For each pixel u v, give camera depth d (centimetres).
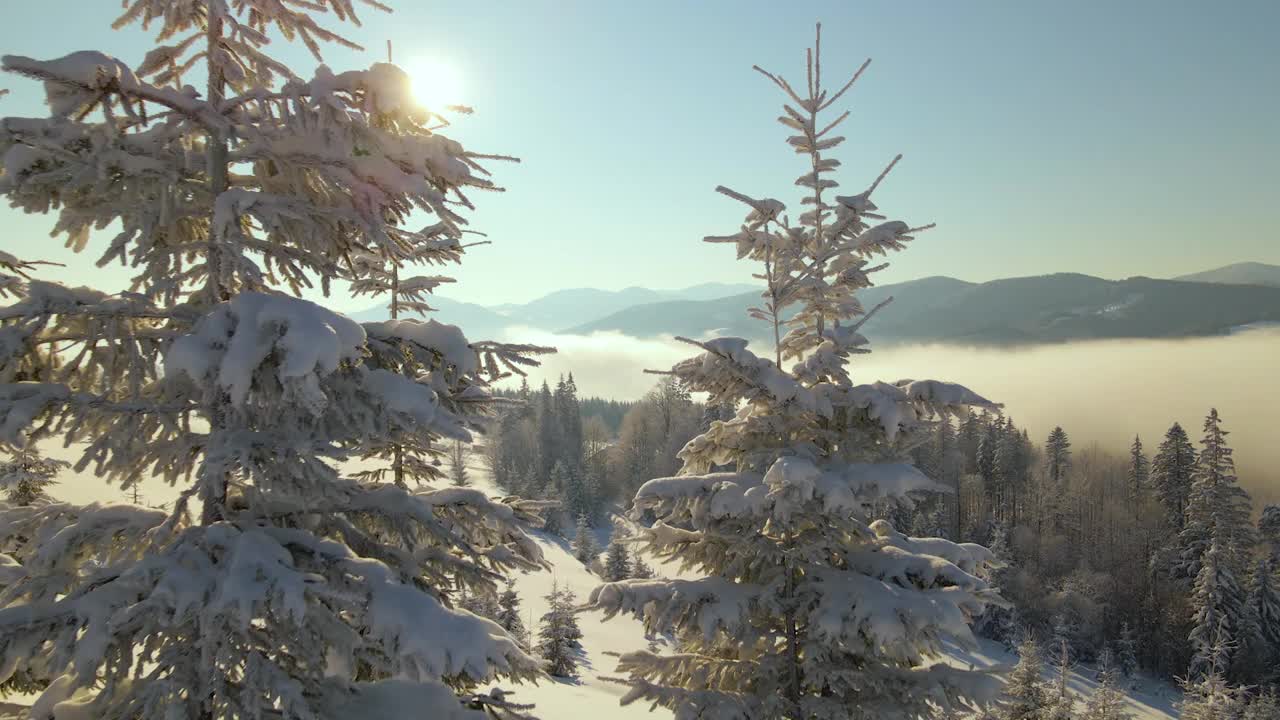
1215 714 2983
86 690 433
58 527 475
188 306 459
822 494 738
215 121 431
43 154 399
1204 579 5072
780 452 832
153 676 400
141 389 472
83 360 440
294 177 479
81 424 407
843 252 896
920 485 757
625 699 756
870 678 757
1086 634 5575
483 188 481
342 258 542
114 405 417
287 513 492
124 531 462
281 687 387
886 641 712
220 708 386
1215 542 5228
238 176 505
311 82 425
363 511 537
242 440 422
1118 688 4738
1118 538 6812
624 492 9781
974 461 8850
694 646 870
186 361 380
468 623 407
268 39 479
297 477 434
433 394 464
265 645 421
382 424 451
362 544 520
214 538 410
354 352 414
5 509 495
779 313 938
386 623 399
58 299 417
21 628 364
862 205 848
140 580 379
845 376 880
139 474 439
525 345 542
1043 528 7319
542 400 10512
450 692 495
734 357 828
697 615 794
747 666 822
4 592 428
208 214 457
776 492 745
